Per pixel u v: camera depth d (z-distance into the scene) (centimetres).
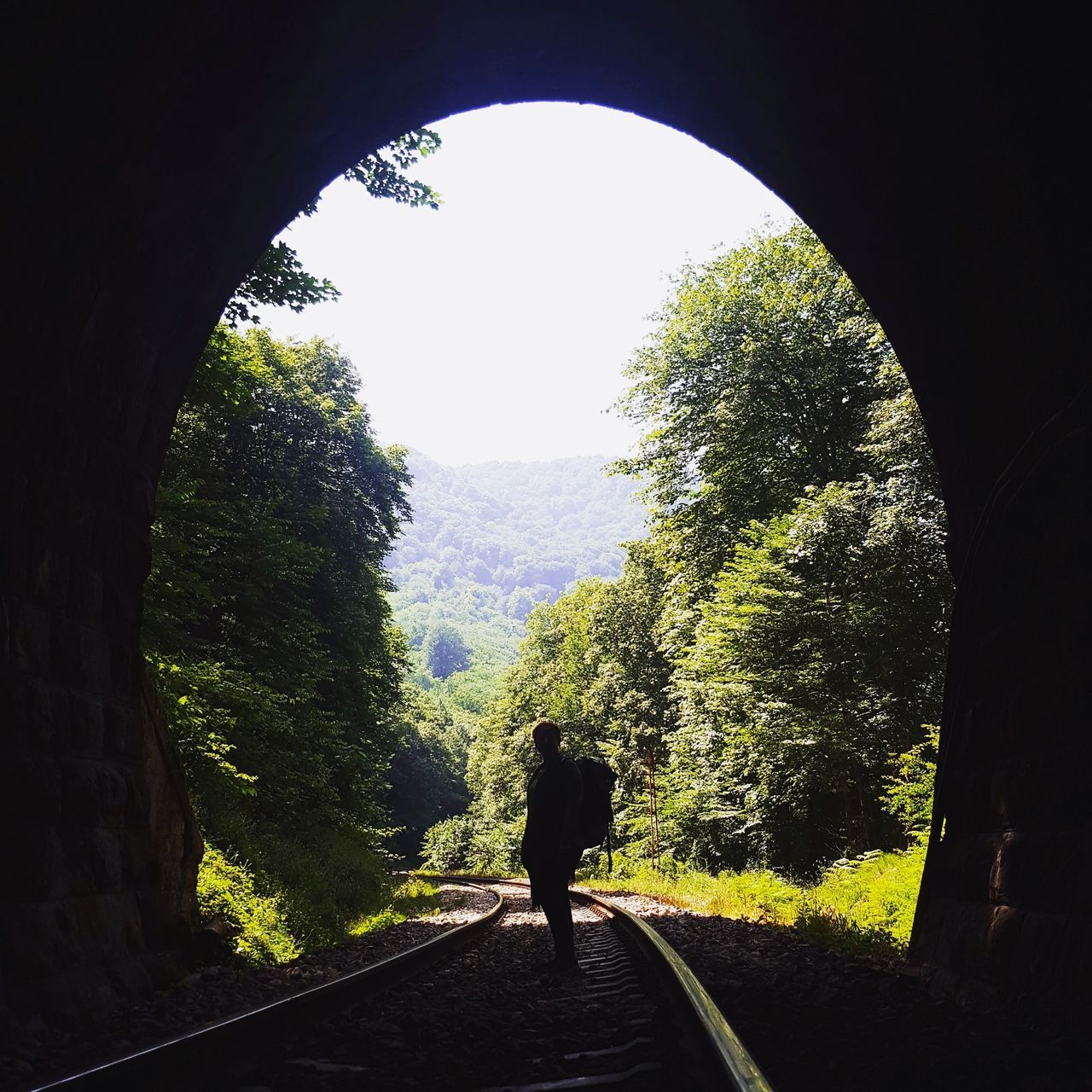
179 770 869
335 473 3247
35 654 636
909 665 2097
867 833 2186
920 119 704
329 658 3069
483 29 868
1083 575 566
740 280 2809
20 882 575
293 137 842
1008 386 704
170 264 781
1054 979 512
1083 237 574
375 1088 379
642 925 1018
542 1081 400
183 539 1600
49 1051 483
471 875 5344
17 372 623
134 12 592
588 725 5419
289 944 1038
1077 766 551
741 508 2828
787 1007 552
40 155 593
